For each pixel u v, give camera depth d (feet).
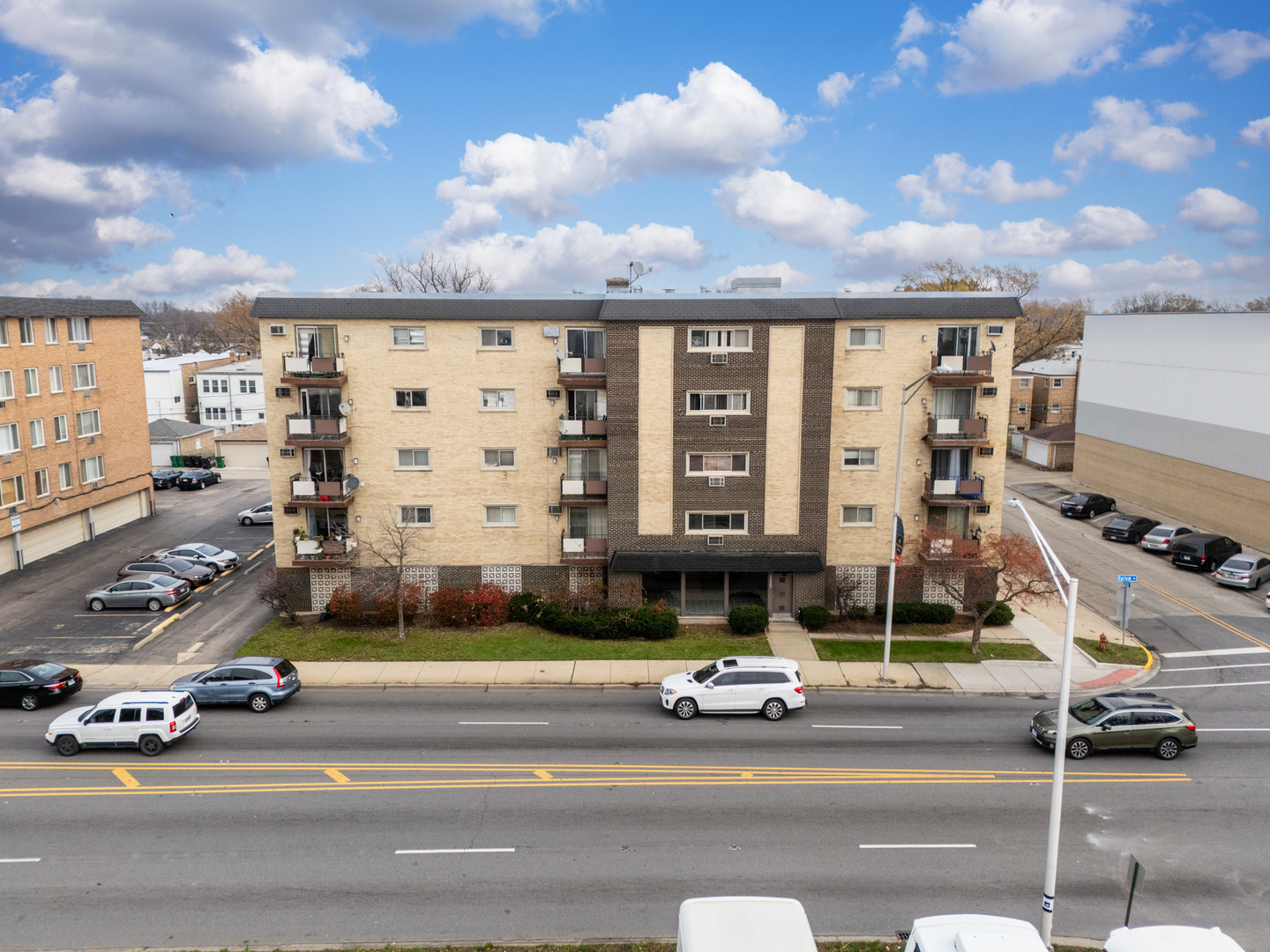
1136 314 177.37
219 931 51.26
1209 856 59.52
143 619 115.55
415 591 111.75
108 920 52.34
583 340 111.45
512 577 117.08
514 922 51.67
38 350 144.15
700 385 108.37
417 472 114.11
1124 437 181.98
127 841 61.31
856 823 63.46
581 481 112.68
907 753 76.13
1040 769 73.10
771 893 54.54
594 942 49.70
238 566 141.38
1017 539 104.88
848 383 110.42
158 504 190.70
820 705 88.12
